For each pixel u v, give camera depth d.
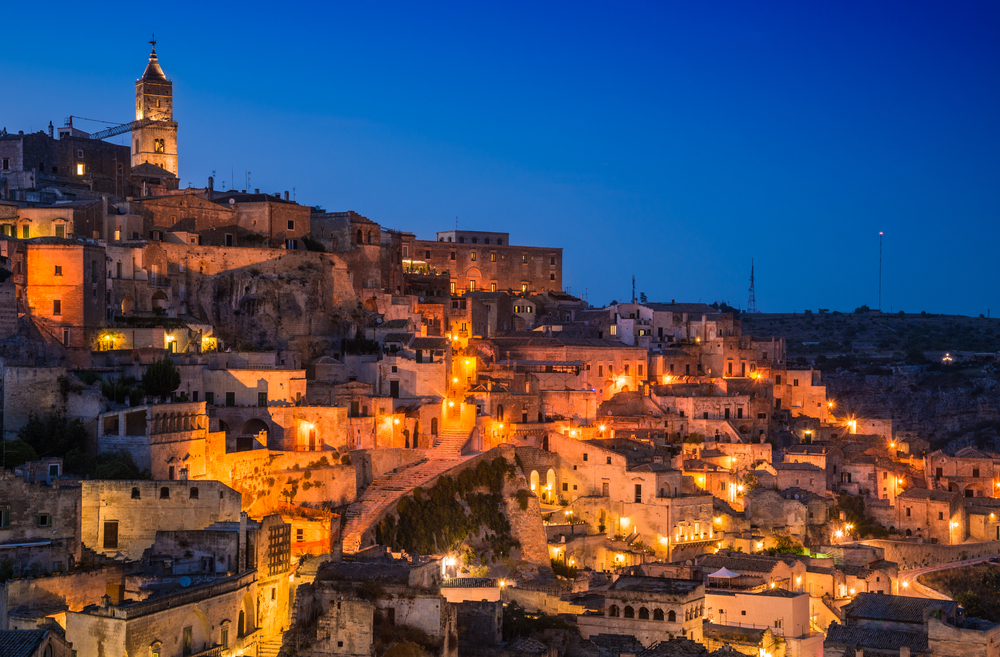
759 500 198.25
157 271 188.50
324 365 193.00
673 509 183.50
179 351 179.12
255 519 152.25
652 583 146.75
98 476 137.75
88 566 126.19
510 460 186.25
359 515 160.50
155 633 110.88
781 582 162.75
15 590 114.06
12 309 161.50
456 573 153.75
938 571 196.75
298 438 168.12
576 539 177.62
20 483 125.50
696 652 126.00
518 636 129.12
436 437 189.25
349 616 109.06
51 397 146.50
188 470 147.00
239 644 122.88
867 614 145.62
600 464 190.75
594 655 129.88
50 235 184.25
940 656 133.12
